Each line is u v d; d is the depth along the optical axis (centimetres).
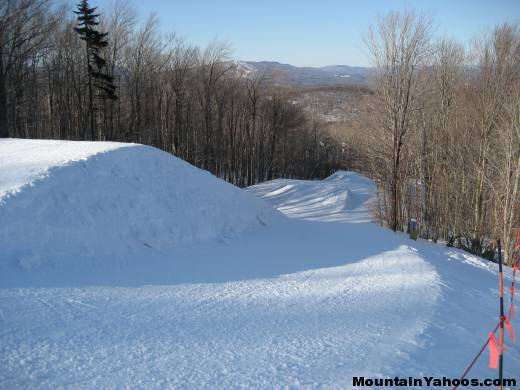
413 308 896
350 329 752
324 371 586
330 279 1078
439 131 2988
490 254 2345
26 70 3747
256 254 1261
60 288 820
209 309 798
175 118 4534
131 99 4266
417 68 2409
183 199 1377
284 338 692
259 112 5547
